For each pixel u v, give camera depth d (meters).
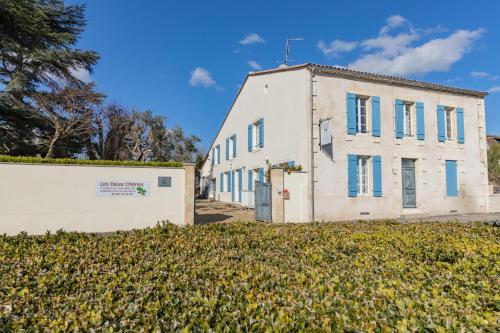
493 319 2.30
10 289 3.11
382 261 4.00
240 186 20.44
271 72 16.39
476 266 3.58
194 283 3.12
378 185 14.28
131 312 2.42
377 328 2.14
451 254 4.23
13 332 2.19
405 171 15.33
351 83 14.29
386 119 14.85
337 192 13.45
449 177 16.08
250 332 2.11
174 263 3.96
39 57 18.16
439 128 16.08
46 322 2.31
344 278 3.21
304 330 2.11
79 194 10.34
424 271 3.43
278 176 12.45
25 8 15.10
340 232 6.38
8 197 9.66
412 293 2.77
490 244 4.81
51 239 5.69
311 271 3.45
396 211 14.55
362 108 14.73
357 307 2.42
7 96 17.23
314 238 5.68
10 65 18.77
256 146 18.50
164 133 27.97
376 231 6.51
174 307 2.54
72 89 20.88
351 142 13.98
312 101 13.44
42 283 3.21
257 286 3.04
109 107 24.20
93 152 23.78
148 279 3.32
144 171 11.04
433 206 15.52
